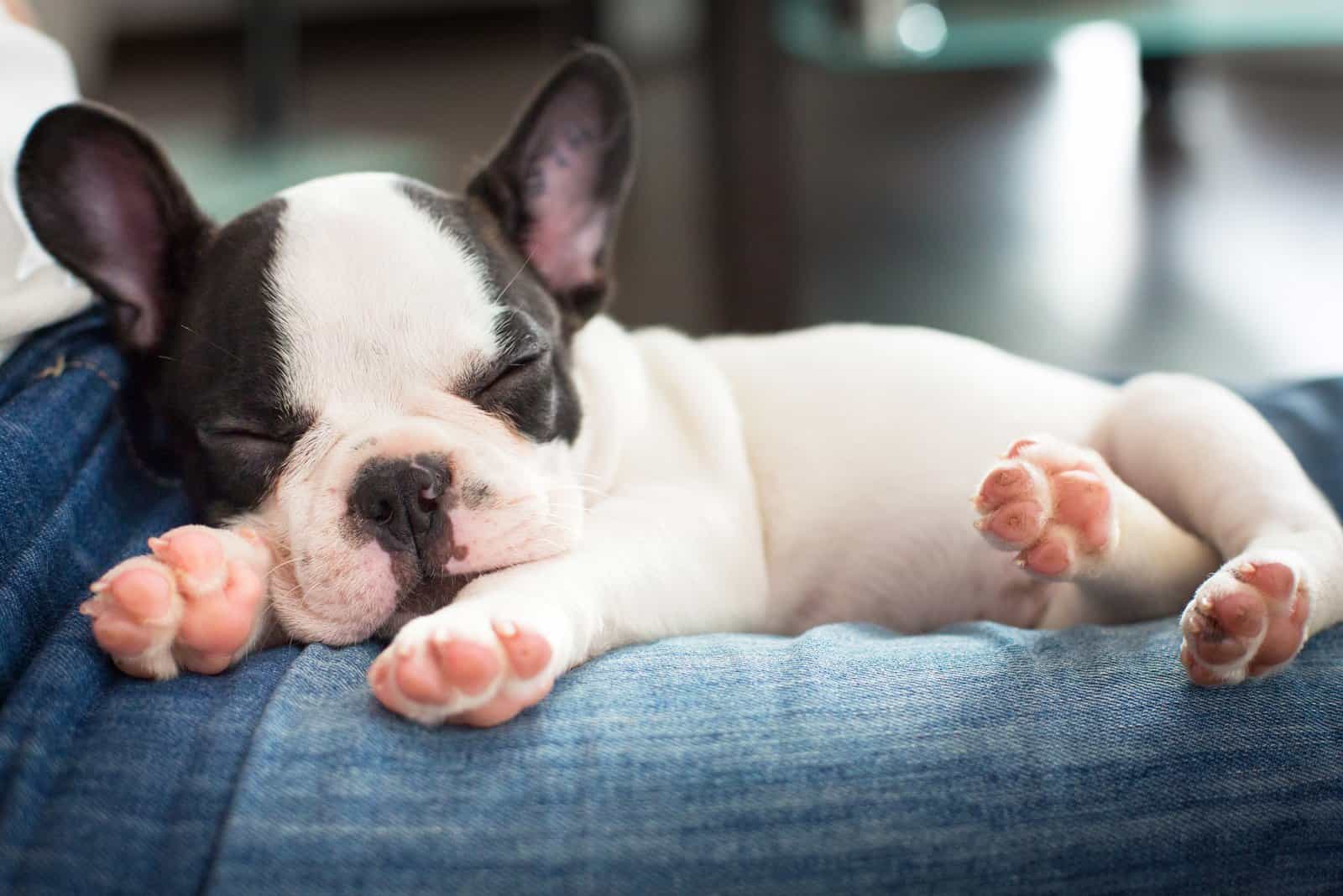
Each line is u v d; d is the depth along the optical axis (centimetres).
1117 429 57
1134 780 44
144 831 42
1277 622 45
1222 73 186
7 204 52
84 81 207
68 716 44
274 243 51
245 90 142
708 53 116
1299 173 148
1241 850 44
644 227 153
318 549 49
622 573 51
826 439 57
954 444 57
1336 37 114
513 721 44
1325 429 60
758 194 115
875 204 150
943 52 120
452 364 51
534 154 56
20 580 46
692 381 58
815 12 118
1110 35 213
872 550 57
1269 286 121
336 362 50
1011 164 161
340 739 43
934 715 44
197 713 44
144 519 51
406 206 52
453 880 42
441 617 45
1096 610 53
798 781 43
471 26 247
